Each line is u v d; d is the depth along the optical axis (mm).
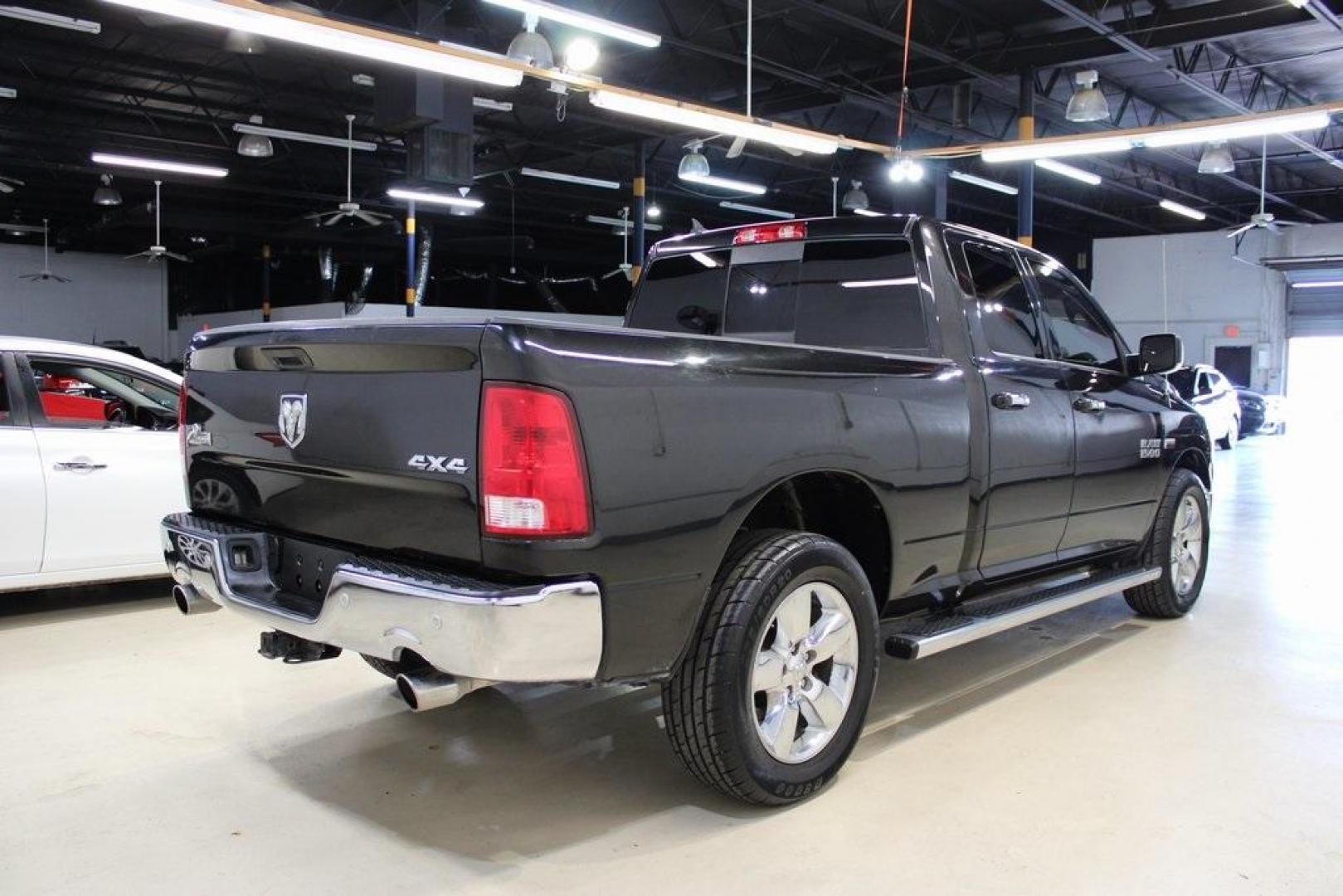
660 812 2650
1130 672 3943
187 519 3006
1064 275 4066
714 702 2422
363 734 3221
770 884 2270
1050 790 2795
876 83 15070
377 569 2266
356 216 24953
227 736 3191
